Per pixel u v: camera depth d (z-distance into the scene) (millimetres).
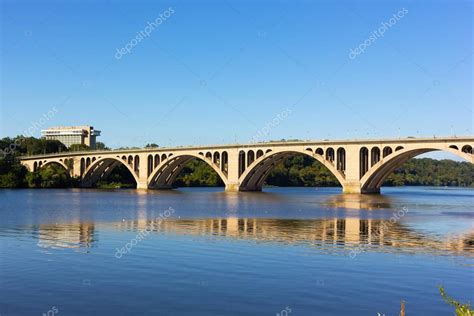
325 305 24719
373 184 126875
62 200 109750
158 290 27016
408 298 25938
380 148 117625
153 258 35188
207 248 39438
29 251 37781
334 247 40562
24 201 105438
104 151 188875
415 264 33812
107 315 23172
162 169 170625
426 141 108938
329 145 126688
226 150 150625
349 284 28438
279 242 43000
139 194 141500
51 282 28453
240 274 30516
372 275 30516
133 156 178875
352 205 94312
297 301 25266
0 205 92062
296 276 30078
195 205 93562
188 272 30938
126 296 25906
